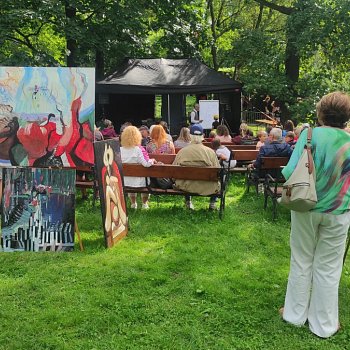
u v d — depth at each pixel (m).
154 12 17.94
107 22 16.25
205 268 4.77
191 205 7.15
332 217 3.27
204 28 19.69
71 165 5.95
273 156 7.33
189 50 19.14
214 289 4.19
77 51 16.25
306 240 3.42
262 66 18.05
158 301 3.99
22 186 5.23
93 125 5.84
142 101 19.08
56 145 5.92
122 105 18.95
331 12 15.95
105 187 5.39
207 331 3.49
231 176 10.23
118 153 5.83
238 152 9.24
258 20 24.05
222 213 6.75
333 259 3.39
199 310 3.82
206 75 15.07
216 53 25.11
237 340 3.37
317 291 3.44
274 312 3.80
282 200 3.30
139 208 7.24
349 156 3.22
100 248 5.33
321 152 3.26
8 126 5.92
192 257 5.07
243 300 4.02
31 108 5.87
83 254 5.12
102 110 17.52
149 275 4.52
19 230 5.25
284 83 17.84
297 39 16.47
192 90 14.56
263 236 5.89
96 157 5.25
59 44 18.89
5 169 5.23
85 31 15.30
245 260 5.05
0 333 3.44
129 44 17.06
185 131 9.32
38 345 3.29
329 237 3.33
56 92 5.83
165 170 6.61
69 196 5.21
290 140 8.99
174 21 18.14
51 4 14.09
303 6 16.88
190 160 6.64
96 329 3.52
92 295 4.07
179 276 4.57
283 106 19.11
